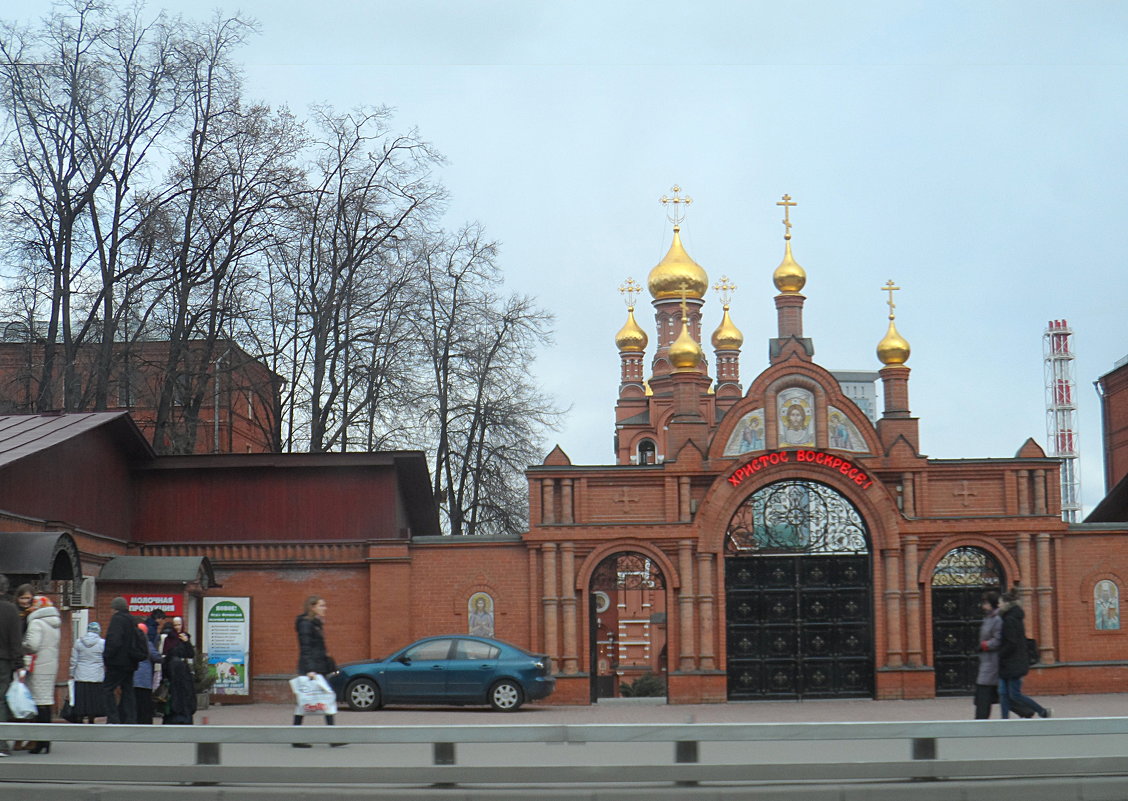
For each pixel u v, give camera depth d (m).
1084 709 30.58
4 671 18.23
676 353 37.00
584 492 36.16
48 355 41.72
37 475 29.59
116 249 42.06
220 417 56.84
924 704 34.22
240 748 16.91
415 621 35.78
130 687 22.44
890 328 37.31
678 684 35.44
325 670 21.69
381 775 15.43
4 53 40.88
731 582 36.19
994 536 36.25
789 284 37.91
